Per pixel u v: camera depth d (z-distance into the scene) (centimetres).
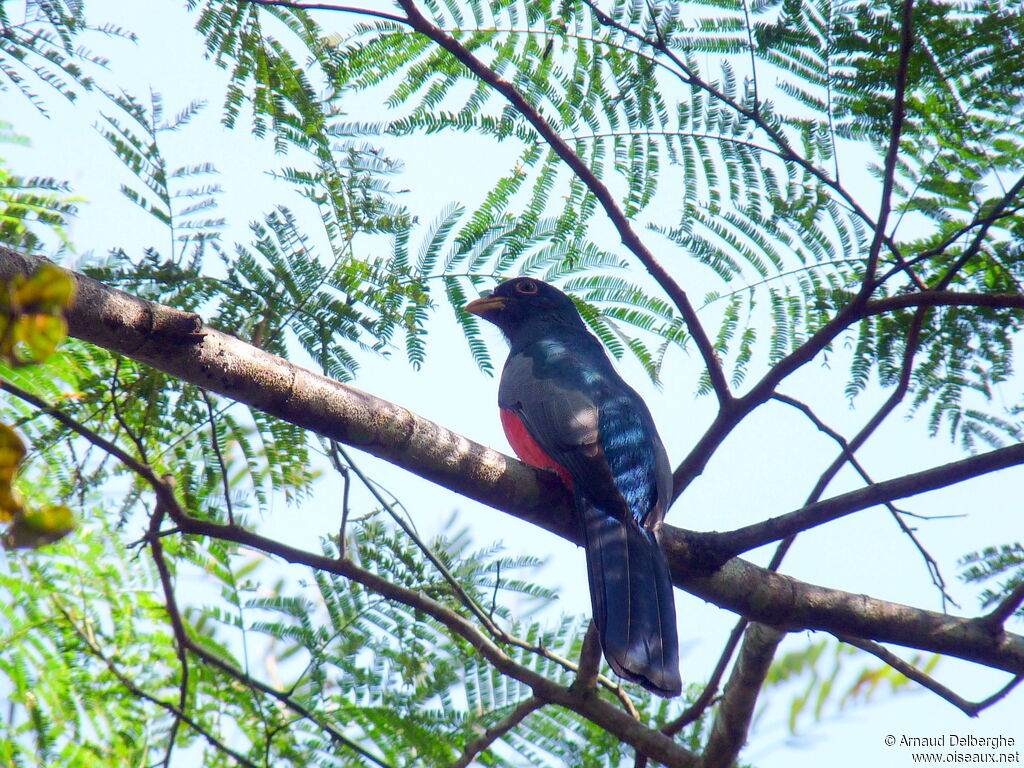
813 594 992
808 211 1002
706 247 1014
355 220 923
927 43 959
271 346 909
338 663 927
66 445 939
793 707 1002
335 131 934
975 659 979
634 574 995
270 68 930
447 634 973
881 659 1008
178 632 926
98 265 885
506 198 980
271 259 905
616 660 947
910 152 1005
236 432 956
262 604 970
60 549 968
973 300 912
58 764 900
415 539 995
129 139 898
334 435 898
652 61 980
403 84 969
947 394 1005
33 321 381
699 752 1088
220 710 946
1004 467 896
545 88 991
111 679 952
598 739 1000
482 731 919
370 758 869
